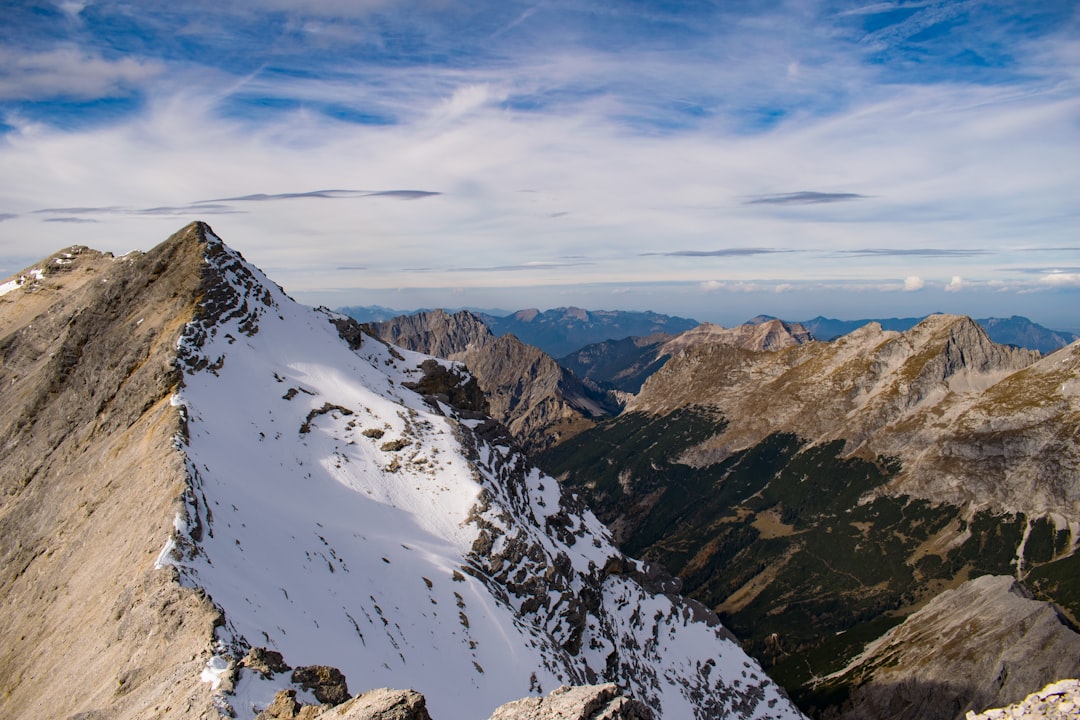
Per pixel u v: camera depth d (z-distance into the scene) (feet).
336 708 113.39
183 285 441.68
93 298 476.13
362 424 426.51
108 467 334.85
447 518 381.19
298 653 198.39
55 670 213.46
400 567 318.65
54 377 440.86
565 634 364.38
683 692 423.64
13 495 387.34
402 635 270.46
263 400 401.90
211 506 262.26
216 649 162.71
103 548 268.41
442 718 229.66
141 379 381.19
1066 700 102.58
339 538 315.37
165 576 204.13
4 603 299.79
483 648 293.84
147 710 149.07
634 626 454.40
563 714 99.25
